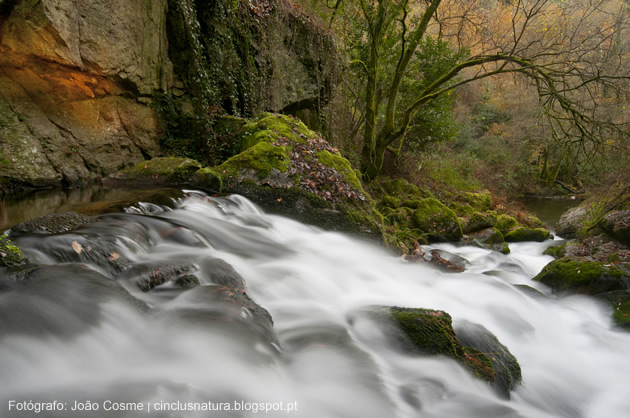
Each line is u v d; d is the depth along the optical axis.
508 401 3.79
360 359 3.48
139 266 3.92
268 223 7.05
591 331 5.66
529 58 11.20
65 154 7.91
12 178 7.11
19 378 2.46
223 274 4.16
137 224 4.91
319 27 13.97
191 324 3.11
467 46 15.59
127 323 3.06
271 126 8.98
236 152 9.55
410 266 6.99
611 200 11.12
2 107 7.16
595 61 11.83
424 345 3.72
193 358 2.88
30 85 7.46
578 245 10.09
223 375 2.77
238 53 11.27
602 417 4.14
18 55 7.07
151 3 9.05
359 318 4.16
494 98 27.31
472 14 13.07
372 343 3.80
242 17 11.19
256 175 7.82
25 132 7.39
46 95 7.70
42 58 7.21
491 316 5.44
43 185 7.50
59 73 7.61
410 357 3.65
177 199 6.61
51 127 7.75
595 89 11.59
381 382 3.24
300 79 13.51
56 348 2.70
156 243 4.84
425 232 10.88
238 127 9.82
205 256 4.52
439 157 17.48
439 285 6.26
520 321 5.44
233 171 7.92
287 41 12.97
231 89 10.91
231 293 3.67
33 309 2.90
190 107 10.09
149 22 9.06
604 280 6.57
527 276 8.34
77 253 3.84
